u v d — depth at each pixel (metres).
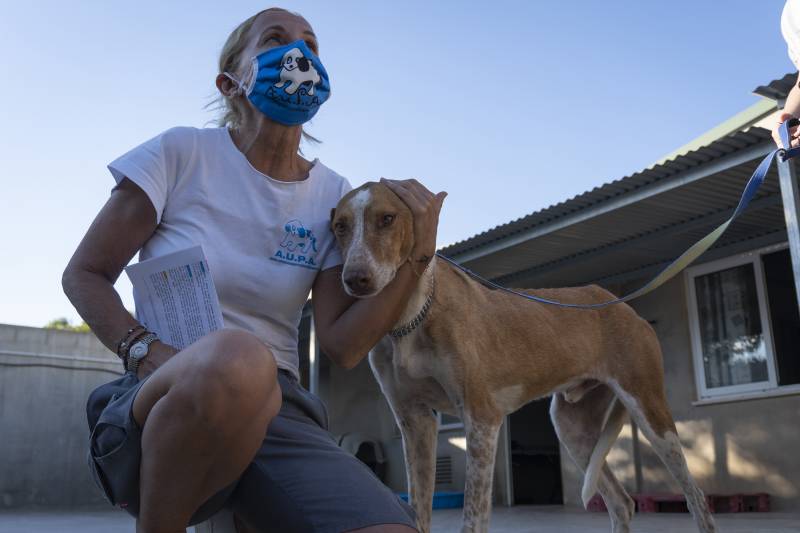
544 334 3.97
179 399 1.13
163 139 1.75
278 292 1.77
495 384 3.72
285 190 1.85
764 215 6.79
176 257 1.55
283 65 1.78
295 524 1.40
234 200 1.78
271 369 1.21
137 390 1.26
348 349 1.83
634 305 8.78
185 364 1.15
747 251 7.72
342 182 2.12
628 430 8.38
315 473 1.44
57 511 10.35
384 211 2.42
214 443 1.16
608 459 8.54
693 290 8.18
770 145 5.20
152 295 1.58
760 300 7.56
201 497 1.25
